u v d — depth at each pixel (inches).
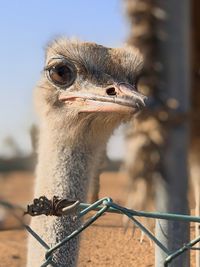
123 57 40.0
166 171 41.0
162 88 41.8
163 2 41.7
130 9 45.5
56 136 37.9
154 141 41.8
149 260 39.8
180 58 40.9
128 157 44.1
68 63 39.3
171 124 40.8
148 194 44.0
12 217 26.0
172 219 24.1
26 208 25.0
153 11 42.6
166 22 41.4
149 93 42.0
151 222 33.9
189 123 41.6
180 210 40.0
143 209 44.4
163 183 40.8
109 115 37.6
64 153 37.6
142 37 44.1
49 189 37.1
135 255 40.6
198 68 49.9
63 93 38.9
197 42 50.4
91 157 38.0
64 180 37.3
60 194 37.1
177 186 40.4
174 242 32.3
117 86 38.6
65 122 38.0
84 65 39.2
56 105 38.7
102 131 38.1
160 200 40.6
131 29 45.2
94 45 39.8
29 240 35.1
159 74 42.2
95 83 39.0
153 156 41.9
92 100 38.0
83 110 37.9
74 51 39.4
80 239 35.6
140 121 42.3
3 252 50.4
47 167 37.4
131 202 44.8
